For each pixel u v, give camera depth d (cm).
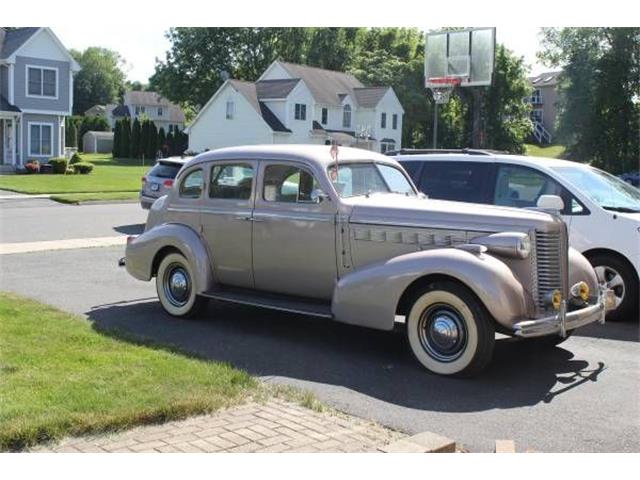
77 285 1000
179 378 535
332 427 465
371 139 5475
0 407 455
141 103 9581
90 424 439
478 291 575
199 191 793
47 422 432
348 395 548
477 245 608
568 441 463
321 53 6831
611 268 820
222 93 5328
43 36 4100
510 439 465
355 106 5712
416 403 535
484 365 593
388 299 626
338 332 758
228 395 509
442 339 606
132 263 840
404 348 696
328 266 695
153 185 1795
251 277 756
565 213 838
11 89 4016
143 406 466
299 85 5234
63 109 4231
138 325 768
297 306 707
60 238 1528
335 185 700
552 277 617
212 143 5441
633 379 606
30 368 548
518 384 589
